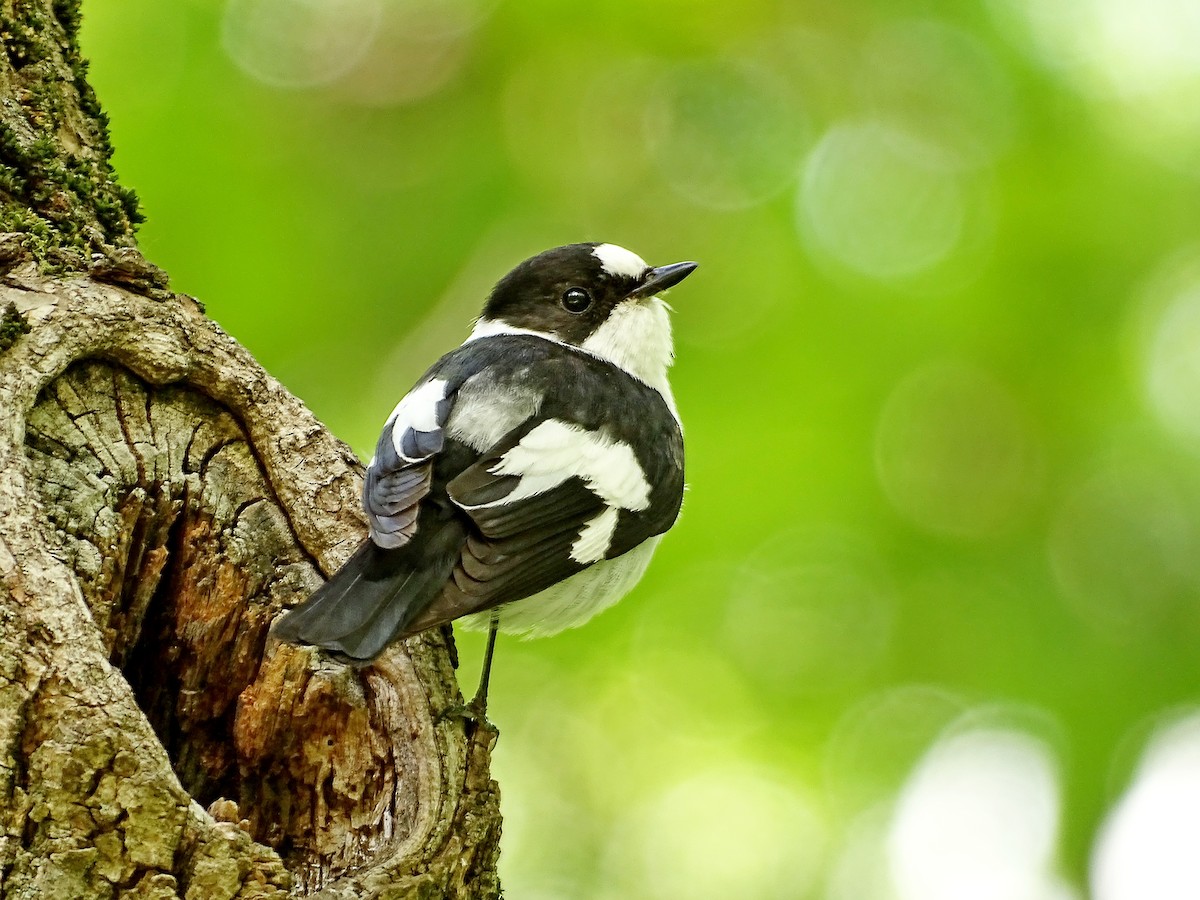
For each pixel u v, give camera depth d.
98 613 5.86
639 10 12.85
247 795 6.33
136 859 5.06
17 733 5.04
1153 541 11.69
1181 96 12.46
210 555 6.47
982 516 11.83
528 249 13.12
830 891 11.77
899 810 11.60
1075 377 11.90
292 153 12.70
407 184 12.87
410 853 5.66
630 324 8.81
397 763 6.07
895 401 11.77
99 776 5.06
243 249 11.99
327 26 12.90
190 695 6.46
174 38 12.20
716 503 11.29
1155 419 11.91
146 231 11.74
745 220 12.69
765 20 12.98
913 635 11.50
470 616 7.69
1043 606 11.46
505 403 7.31
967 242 12.27
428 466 6.62
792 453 11.42
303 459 6.68
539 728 12.35
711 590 11.38
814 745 11.66
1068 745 11.26
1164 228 12.05
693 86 13.19
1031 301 11.97
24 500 5.48
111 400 6.35
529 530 6.84
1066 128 12.36
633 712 12.07
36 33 7.36
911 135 12.76
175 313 6.51
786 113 13.05
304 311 12.24
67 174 7.07
